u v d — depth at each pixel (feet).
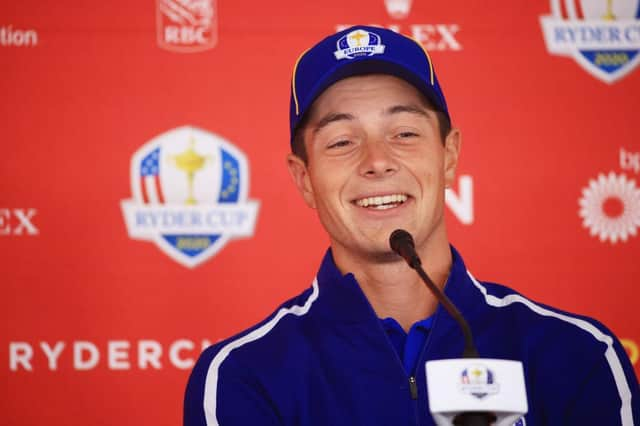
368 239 22.17
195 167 34.71
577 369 22.31
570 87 35.19
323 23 35.22
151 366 34.19
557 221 34.88
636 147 35.09
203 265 34.53
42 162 34.30
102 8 34.81
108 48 34.73
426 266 23.13
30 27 34.53
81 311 34.06
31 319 33.88
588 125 35.12
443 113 23.68
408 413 21.79
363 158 22.12
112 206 34.40
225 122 34.88
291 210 34.78
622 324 34.76
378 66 22.66
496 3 35.32
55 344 33.88
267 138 34.94
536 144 35.04
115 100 34.65
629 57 35.27
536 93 35.17
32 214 34.14
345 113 22.41
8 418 33.60
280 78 35.09
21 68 34.40
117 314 34.17
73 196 34.30
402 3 35.29
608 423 21.58
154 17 34.94
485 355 22.76
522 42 35.27
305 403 22.40
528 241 34.86
